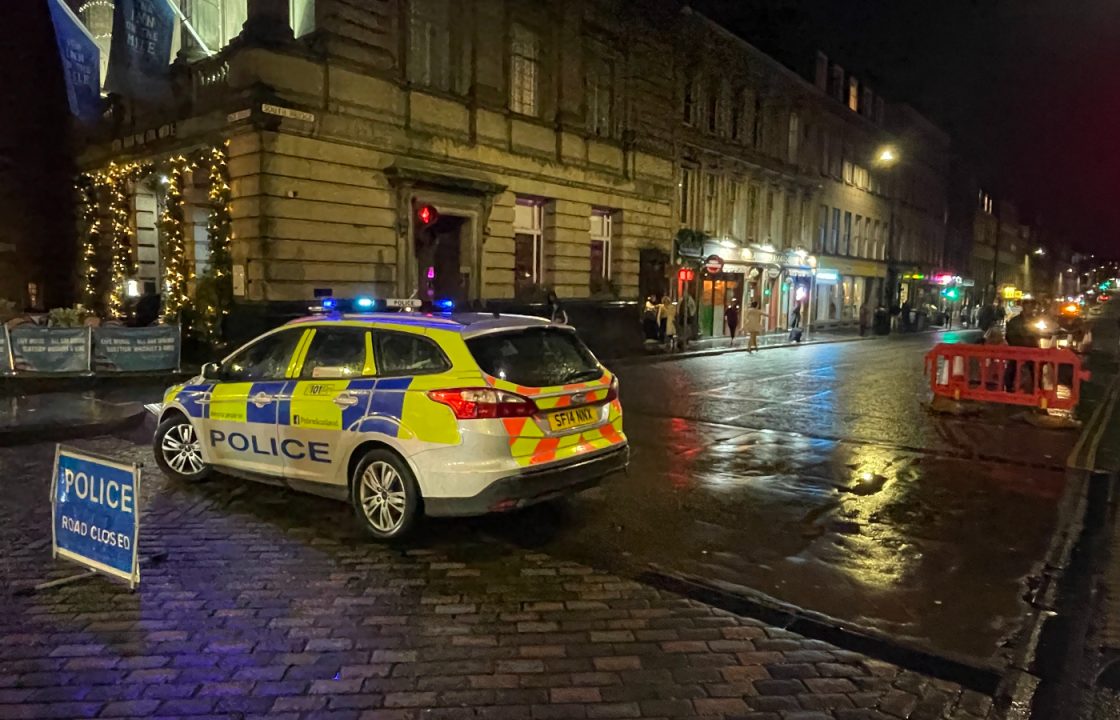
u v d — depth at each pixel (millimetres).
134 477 4523
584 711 3352
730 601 4637
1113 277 167750
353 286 16188
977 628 4332
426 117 17562
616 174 23594
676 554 5488
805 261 36406
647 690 3543
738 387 15516
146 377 13516
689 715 3338
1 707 3283
